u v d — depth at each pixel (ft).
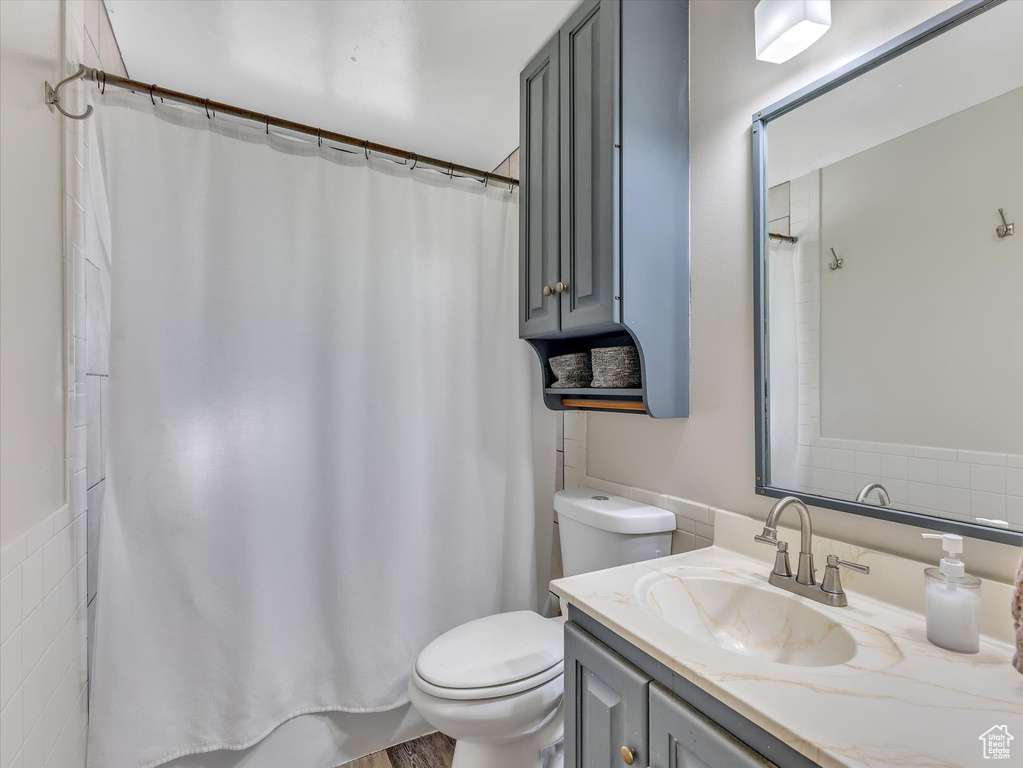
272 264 4.96
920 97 3.00
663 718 2.50
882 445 3.15
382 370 5.41
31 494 2.97
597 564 4.73
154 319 4.39
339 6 4.42
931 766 1.70
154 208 4.41
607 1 4.23
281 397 4.97
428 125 6.44
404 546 5.46
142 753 4.25
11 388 2.71
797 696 2.11
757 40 3.64
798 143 3.68
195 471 4.54
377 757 5.41
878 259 3.18
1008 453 2.61
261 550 4.82
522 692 4.17
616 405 4.94
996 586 2.63
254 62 5.17
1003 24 2.67
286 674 4.96
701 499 4.46
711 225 4.37
